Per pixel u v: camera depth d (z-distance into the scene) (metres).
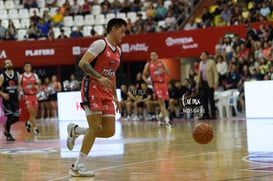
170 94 22.19
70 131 8.80
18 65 27.66
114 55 8.16
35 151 11.85
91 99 8.01
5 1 30.52
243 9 24.89
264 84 19.41
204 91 20.86
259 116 19.66
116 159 9.76
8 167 9.34
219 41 23.86
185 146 11.53
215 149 10.72
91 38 27.45
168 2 28.95
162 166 8.62
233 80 21.64
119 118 23.39
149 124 19.89
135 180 7.38
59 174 8.24
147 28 27.17
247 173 7.57
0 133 18.47
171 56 26.16
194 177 7.41
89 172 7.90
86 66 7.83
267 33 21.59
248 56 22.02
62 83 28.77
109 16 29.19
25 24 29.64
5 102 15.04
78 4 29.97
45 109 26.94
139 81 23.42
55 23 29.22
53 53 27.70
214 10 25.80
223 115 22.02
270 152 10.00
